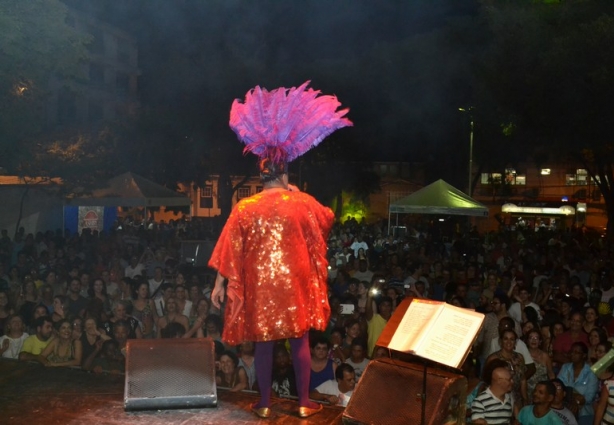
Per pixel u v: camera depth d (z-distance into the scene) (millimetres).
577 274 13734
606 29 16453
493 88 19734
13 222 18250
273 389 6426
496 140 34656
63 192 16672
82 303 9289
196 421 3725
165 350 4059
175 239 19562
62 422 3701
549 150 29500
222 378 6547
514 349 6836
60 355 7230
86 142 17484
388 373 3541
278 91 3777
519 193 47094
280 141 3756
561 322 8336
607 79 16109
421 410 3297
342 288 11031
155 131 26250
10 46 9898
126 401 3846
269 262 3545
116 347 7184
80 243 15688
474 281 10906
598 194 45125
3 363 4965
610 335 9234
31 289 9625
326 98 3775
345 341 7684
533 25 18828
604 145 19078
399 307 3627
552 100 17984
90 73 35625
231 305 3545
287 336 3510
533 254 15672
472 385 6438
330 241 18906
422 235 22516
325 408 3930
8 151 13766
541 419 5867
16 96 11109
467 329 3295
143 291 9023
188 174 29219
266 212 3590
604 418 6227
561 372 7008
